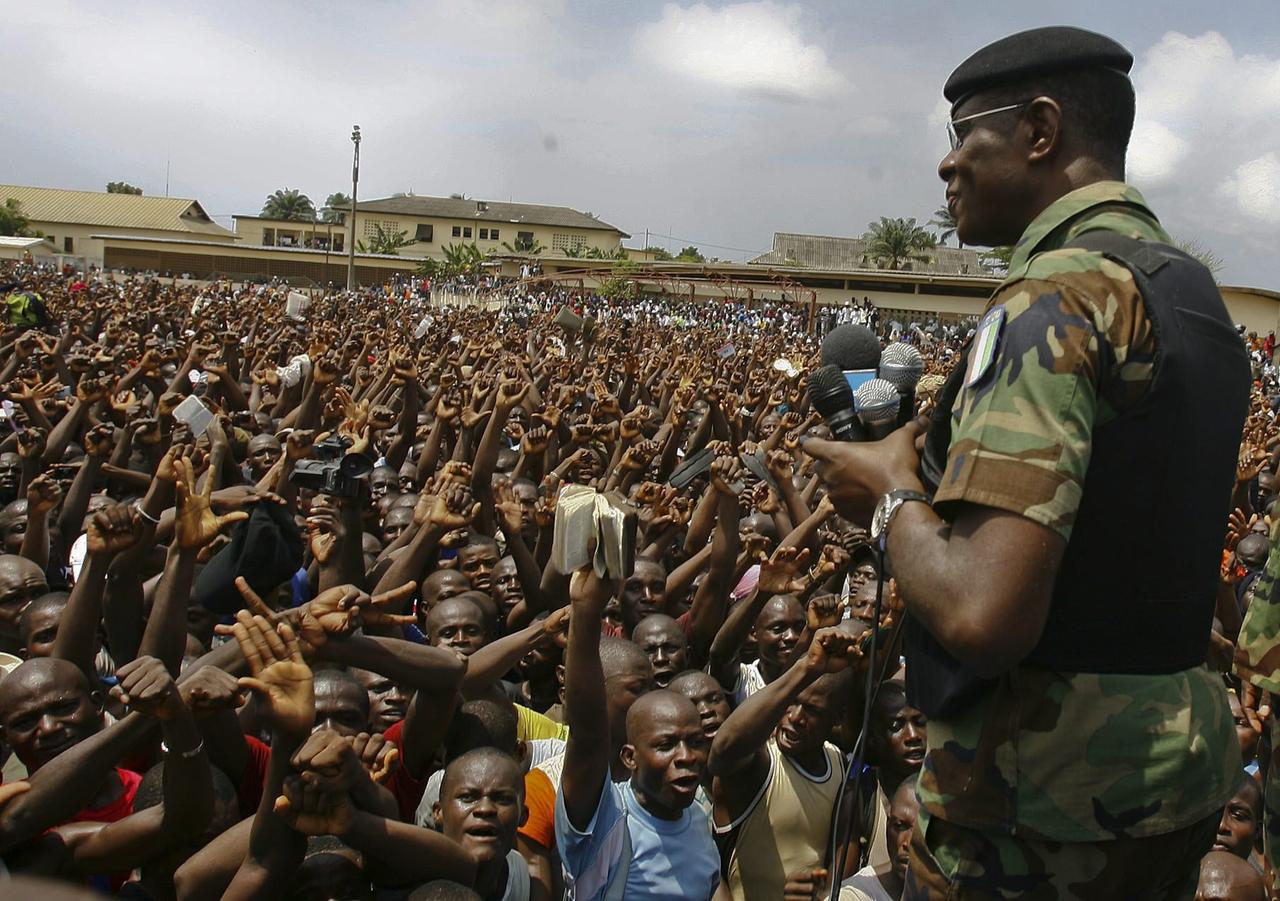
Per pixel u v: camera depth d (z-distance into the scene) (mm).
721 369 17266
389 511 7652
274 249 66875
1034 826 1842
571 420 11047
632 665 4898
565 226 87750
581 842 3758
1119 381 1785
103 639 5746
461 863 3584
